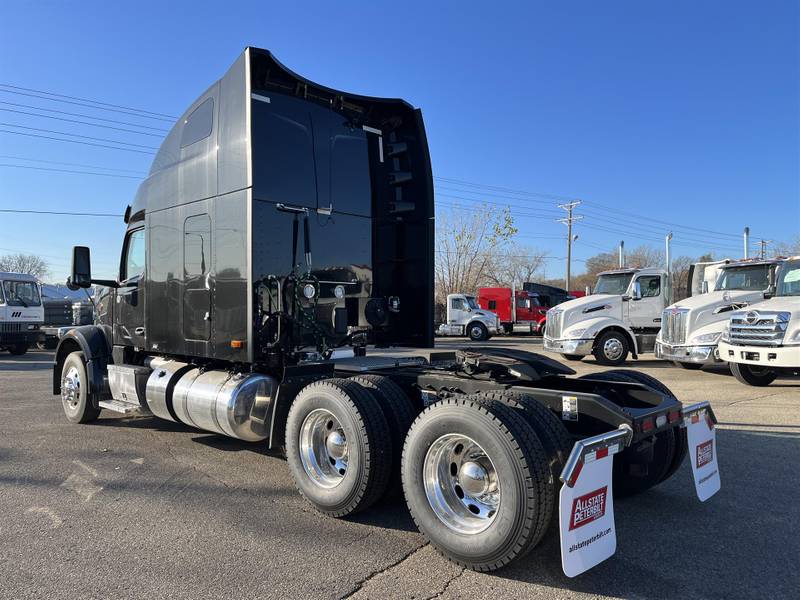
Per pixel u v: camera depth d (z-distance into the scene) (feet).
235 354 17.34
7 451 20.33
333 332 18.57
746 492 15.96
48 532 13.14
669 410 12.80
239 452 20.18
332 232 19.01
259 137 17.19
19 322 65.98
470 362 15.53
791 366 31.37
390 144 20.86
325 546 12.39
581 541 10.24
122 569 11.27
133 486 16.44
